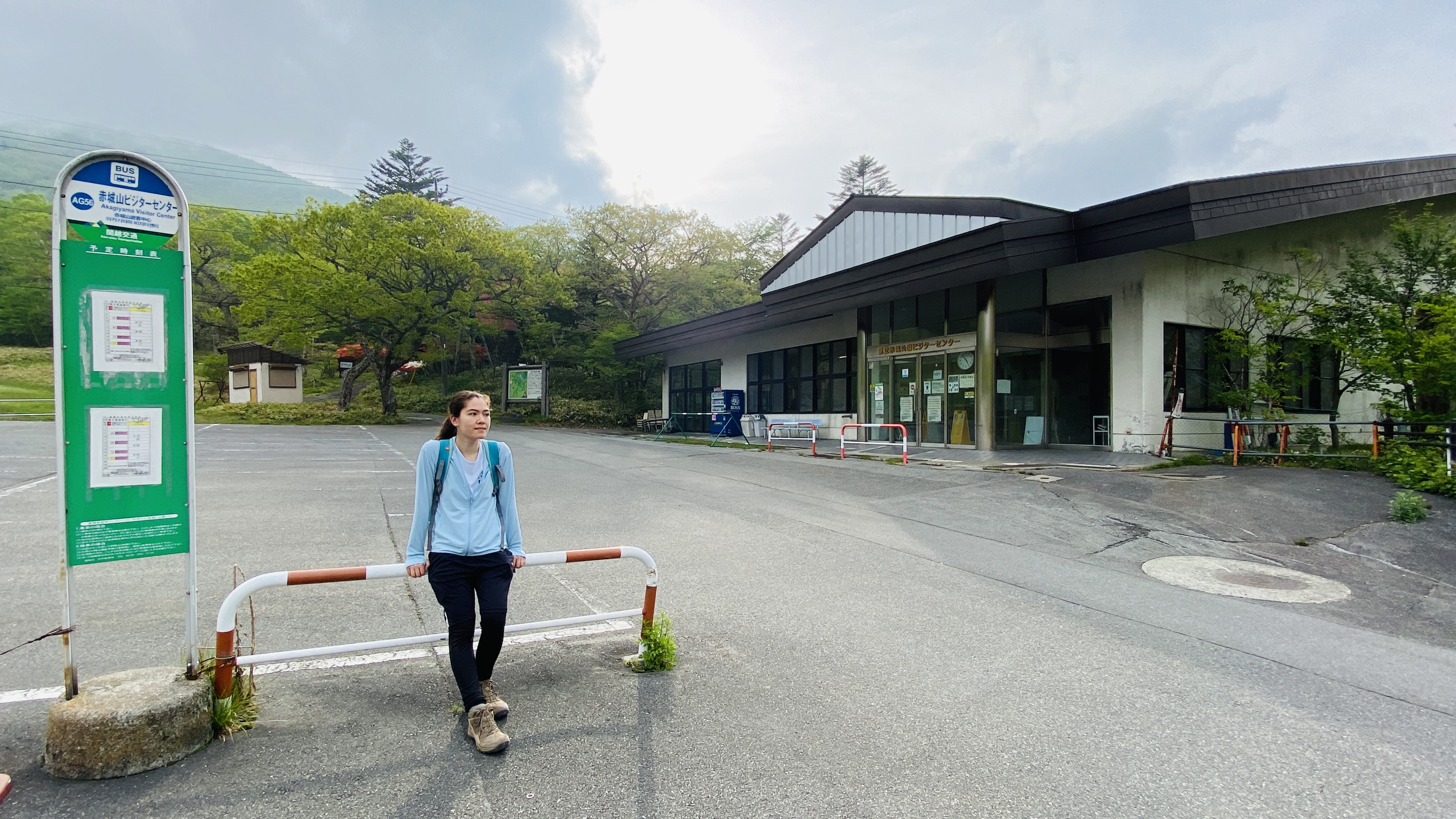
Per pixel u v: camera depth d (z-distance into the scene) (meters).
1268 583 6.29
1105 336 13.88
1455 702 3.92
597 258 33.47
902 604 5.36
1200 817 2.74
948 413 16.22
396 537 7.07
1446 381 10.09
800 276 19.58
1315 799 2.89
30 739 3.04
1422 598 6.07
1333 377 14.38
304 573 3.18
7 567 5.67
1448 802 2.89
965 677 4.04
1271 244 14.61
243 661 3.20
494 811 2.64
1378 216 14.70
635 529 7.80
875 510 9.07
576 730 3.31
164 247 3.10
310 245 26.38
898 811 2.71
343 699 3.55
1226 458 12.41
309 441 18.80
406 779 2.84
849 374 19.61
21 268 44.66
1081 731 3.42
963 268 13.30
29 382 35.50
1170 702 3.78
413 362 37.09
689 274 32.62
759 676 4.00
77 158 2.87
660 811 2.67
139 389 3.04
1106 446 13.90
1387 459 10.42
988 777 2.97
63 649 3.78
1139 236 11.60
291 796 2.69
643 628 4.08
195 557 3.17
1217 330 14.06
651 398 34.34
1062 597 5.68
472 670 3.19
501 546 3.39
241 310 29.69
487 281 30.28
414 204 27.70
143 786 2.71
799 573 6.18
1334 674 4.27
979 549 7.21
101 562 2.96
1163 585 6.13
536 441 20.95
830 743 3.24
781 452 16.47
